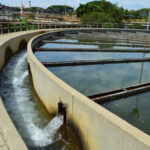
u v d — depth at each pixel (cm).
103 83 796
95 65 1084
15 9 6203
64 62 1022
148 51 1655
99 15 5612
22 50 1650
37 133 488
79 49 1509
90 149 374
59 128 467
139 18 9975
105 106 557
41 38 1934
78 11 8325
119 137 292
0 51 975
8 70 1017
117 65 1110
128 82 824
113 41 2333
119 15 6762
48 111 578
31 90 761
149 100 607
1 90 755
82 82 795
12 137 258
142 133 271
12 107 621
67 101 436
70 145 430
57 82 478
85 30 3359
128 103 582
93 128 352
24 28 2775
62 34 2830
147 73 977
